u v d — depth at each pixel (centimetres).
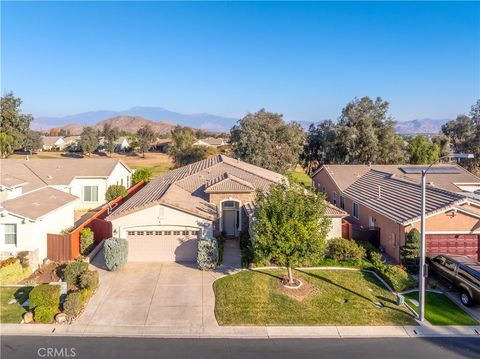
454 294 1780
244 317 1519
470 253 2122
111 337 1361
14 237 2048
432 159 5525
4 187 2538
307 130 6750
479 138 5619
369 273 2003
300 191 1875
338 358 1247
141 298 1681
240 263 2122
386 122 5622
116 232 2133
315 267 2073
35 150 10350
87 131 10744
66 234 2189
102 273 1969
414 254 2028
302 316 1534
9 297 1664
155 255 2158
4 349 1262
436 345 1343
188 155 6912
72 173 3728
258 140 5347
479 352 1299
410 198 2450
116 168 4081
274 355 1258
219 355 1253
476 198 2230
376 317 1539
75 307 1470
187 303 1639
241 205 2536
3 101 6662
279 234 1734
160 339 1354
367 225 2730
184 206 2170
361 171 3741
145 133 11069
